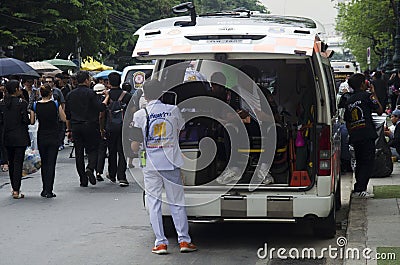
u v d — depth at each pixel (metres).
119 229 9.83
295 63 9.09
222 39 8.22
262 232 9.61
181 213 8.41
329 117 8.35
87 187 13.62
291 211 8.29
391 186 12.49
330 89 9.28
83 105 13.40
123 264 7.99
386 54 42.34
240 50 8.06
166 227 9.20
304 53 7.98
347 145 14.35
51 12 33.47
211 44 8.19
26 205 11.80
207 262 8.04
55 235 9.51
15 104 12.35
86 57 38.22
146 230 9.75
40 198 12.47
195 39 8.29
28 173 13.06
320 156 8.32
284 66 9.36
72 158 18.73
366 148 11.39
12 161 12.58
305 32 8.20
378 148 13.52
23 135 12.40
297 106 9.19
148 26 8.73
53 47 34.91
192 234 9.52
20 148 12.45
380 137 13.58
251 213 8.34
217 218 8.46
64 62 29.38
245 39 8.16
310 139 8.44
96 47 37.78
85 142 13.59
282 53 8.02
